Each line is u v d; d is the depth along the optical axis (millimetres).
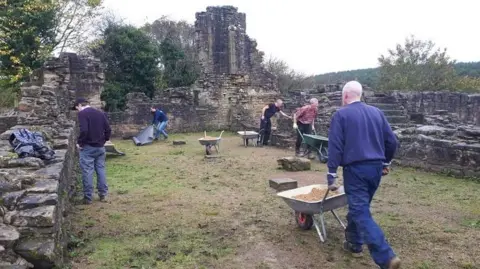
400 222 6211
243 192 8242
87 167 7391
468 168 9344
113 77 28172
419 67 36625
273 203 7336
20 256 3463
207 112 22984
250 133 15891
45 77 17109
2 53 21781
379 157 4574
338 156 4652
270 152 14312
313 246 5266
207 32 34094
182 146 16406
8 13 22953
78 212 6805
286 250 5141
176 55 33875
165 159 12828
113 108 26812
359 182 4559
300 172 10492
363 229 4348
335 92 19328
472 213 6672
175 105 22125
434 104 19594
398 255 4973
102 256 4906
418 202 7359
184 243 5363
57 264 3875
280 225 6098
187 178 9711
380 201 7441
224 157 13117
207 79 23250
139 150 15273
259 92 23969
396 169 10578
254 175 10094
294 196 5711
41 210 3750
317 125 14727
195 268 4609
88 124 7336
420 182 9008
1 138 6656
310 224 5812
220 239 5512
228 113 23469
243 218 6453
